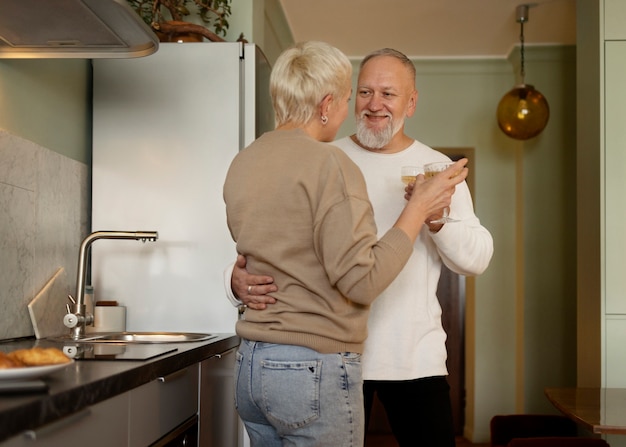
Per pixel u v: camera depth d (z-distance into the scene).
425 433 2.09
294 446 1.57
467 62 5.56
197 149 2.81
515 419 3.59
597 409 2.54
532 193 5.31
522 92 4.71
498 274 5.56
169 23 2.90
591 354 3.64
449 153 5.81
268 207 1.57
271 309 1.58
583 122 3.82
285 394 1.52
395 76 2.13
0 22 1.90
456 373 5.96
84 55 2.15
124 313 2.73
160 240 2.79
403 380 2.09
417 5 4.51
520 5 4.50
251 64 2.83
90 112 2.91
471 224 2.14
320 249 1.53
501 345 5.54
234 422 2.66
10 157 2.21
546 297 5.29
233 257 2.78
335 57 1.66
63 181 2.61
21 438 1.12
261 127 2.98
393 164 2.21
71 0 1.72
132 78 2.83
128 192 2.81
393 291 2.10
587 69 3.77
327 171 1.53
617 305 3.51
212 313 2.77
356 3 4.47
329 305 1.55
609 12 3.59
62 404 1.22
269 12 4.14
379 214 2.18
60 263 2.59
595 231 3.61
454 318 6.00
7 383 1.22
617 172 3.55
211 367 2.29
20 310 2.29
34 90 2.41
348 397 1.55
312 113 1.66
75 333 2.39
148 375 1.65
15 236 2.25
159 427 1.78
